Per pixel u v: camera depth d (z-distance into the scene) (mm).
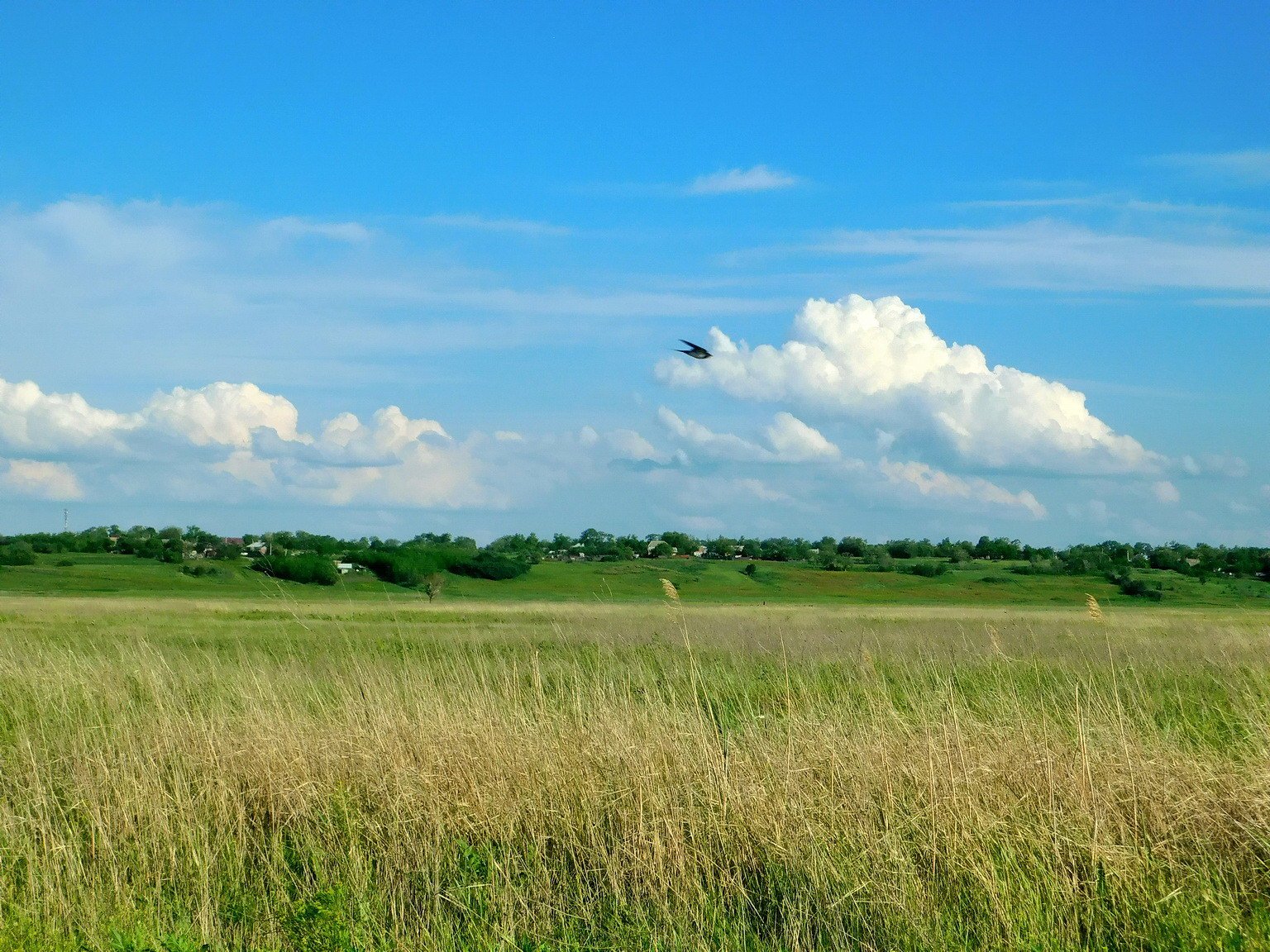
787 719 9578
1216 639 21734
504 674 12156
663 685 14172
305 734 9516
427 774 8234
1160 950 5828
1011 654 19172
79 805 8289
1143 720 9852
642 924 6441
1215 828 7133
